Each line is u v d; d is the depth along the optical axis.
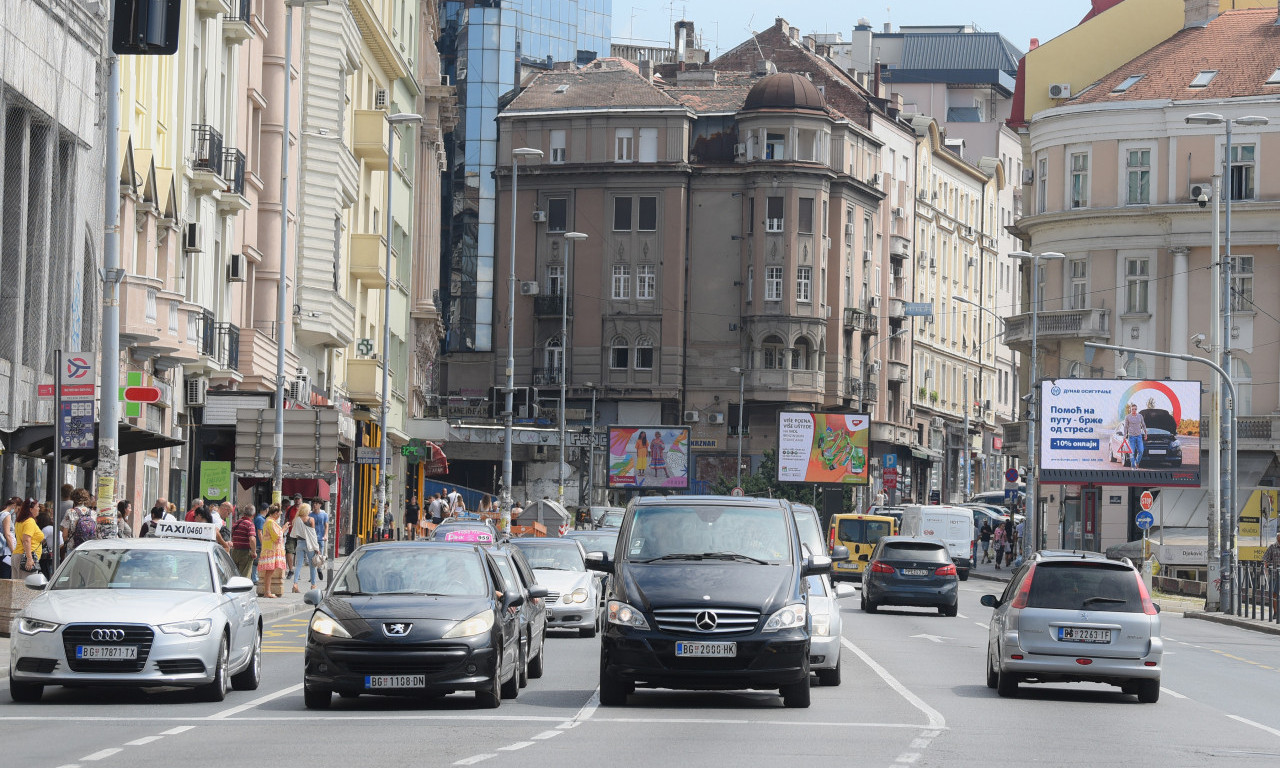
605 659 25.03
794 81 139.75
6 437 36.97
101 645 24.36
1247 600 60.72
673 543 26.27
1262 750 21.75
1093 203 103.94
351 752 19.19
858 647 40.09
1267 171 99.94
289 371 70.50
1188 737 23.11
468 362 147.50
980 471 177.00
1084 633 28.16
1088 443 86.75
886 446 149.38
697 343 139.12
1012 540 105.50
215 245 62.25
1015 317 107.75
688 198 139.50
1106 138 103.62
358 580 25.80
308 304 76.06
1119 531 98.38
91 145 45.34
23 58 39.78
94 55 45.62
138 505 53.16
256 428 57.03
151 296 49.28
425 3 107.56
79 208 45.00
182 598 25.48
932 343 163.75
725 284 139.00
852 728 22.78
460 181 151.50
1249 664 39.28
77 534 37.41
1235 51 103.88
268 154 69.69
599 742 20.52
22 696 24.92
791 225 137.62
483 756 18.91
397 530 102.06
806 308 138.25
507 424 92.50
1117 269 103.12
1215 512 64.81
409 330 107.31
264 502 64.06
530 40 166.88
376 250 86.12
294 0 57.84
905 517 104.69
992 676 30.20
